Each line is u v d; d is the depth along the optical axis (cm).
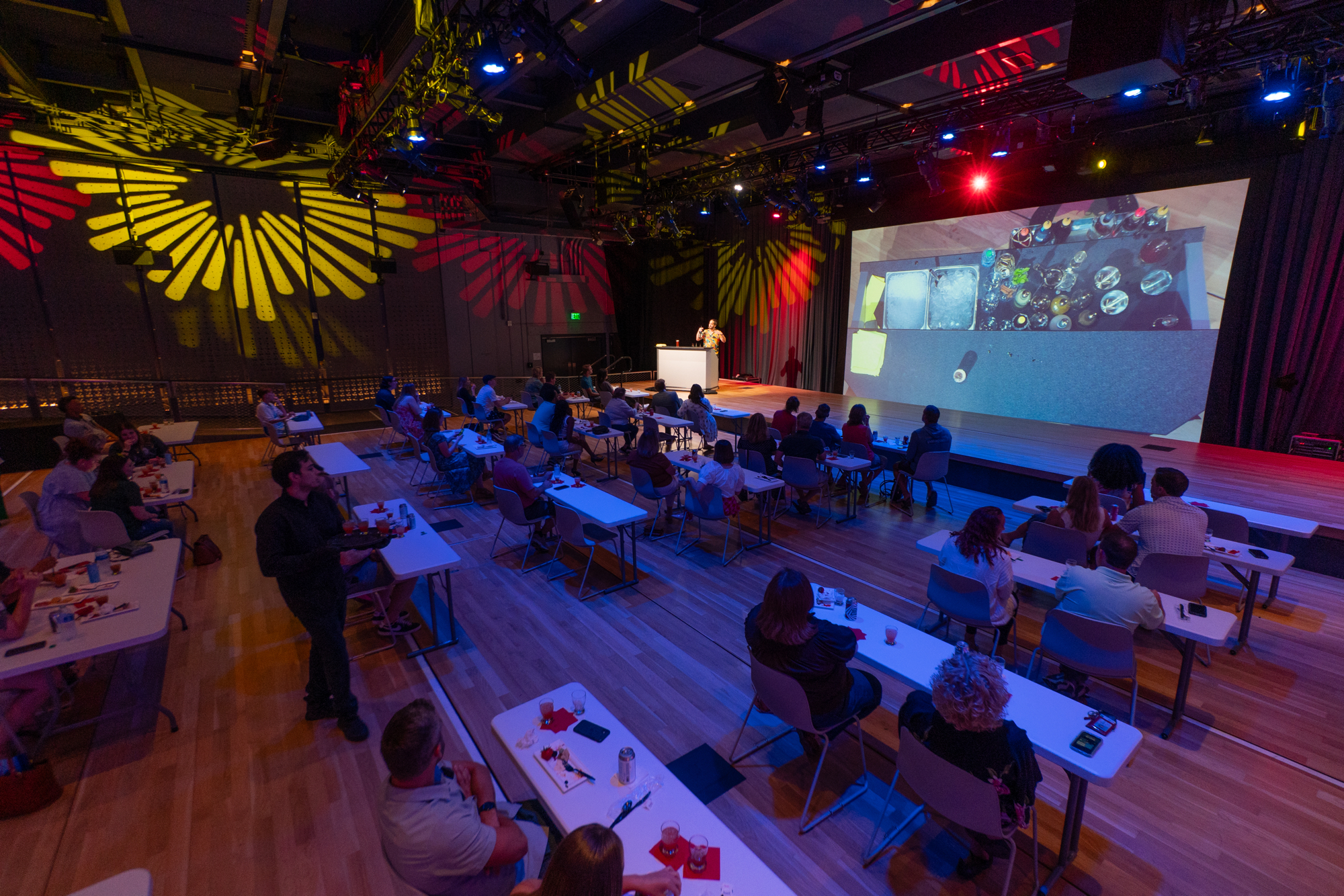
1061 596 347
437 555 398
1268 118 788
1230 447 891
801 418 738
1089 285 1010
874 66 645
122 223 1045
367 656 412
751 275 1623
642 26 648
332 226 1228
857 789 298
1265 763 319
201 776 306
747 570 552
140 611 311
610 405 894
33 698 314
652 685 383
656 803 198
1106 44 382
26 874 248
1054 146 953
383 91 722
